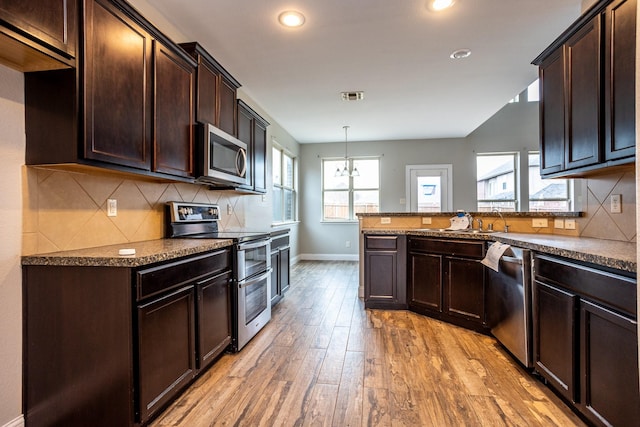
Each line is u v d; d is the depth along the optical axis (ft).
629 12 5.15
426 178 21.09
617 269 4.27
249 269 8.34
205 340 6.44
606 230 7.17
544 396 5.82
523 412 5.37
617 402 4.24
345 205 22.21
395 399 5.76
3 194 4.48
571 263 5.23
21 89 4.65
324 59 10.05
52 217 5.15
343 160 22.11
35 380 4.75
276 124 17.20
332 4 7.33
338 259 22.03
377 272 10.98
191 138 7.43
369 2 7.28
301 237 22.36
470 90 12.67
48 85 4.61
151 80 6.07
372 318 10.12
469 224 10.57
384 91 12.77
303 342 8.29
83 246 5.72
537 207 19.72
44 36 4.06
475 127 18.29
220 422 5.15
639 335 3.60
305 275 16.92
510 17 7.88
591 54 6.00
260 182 11.81
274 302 11.07
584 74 6.21
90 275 4.60
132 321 4.54
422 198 21.15
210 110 8.24
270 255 10.09
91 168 5.11
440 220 11.73
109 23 5.10
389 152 21.50
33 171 4.83
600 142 5.79
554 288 5.64
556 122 7.16
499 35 8.69
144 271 4.71
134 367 4.57
